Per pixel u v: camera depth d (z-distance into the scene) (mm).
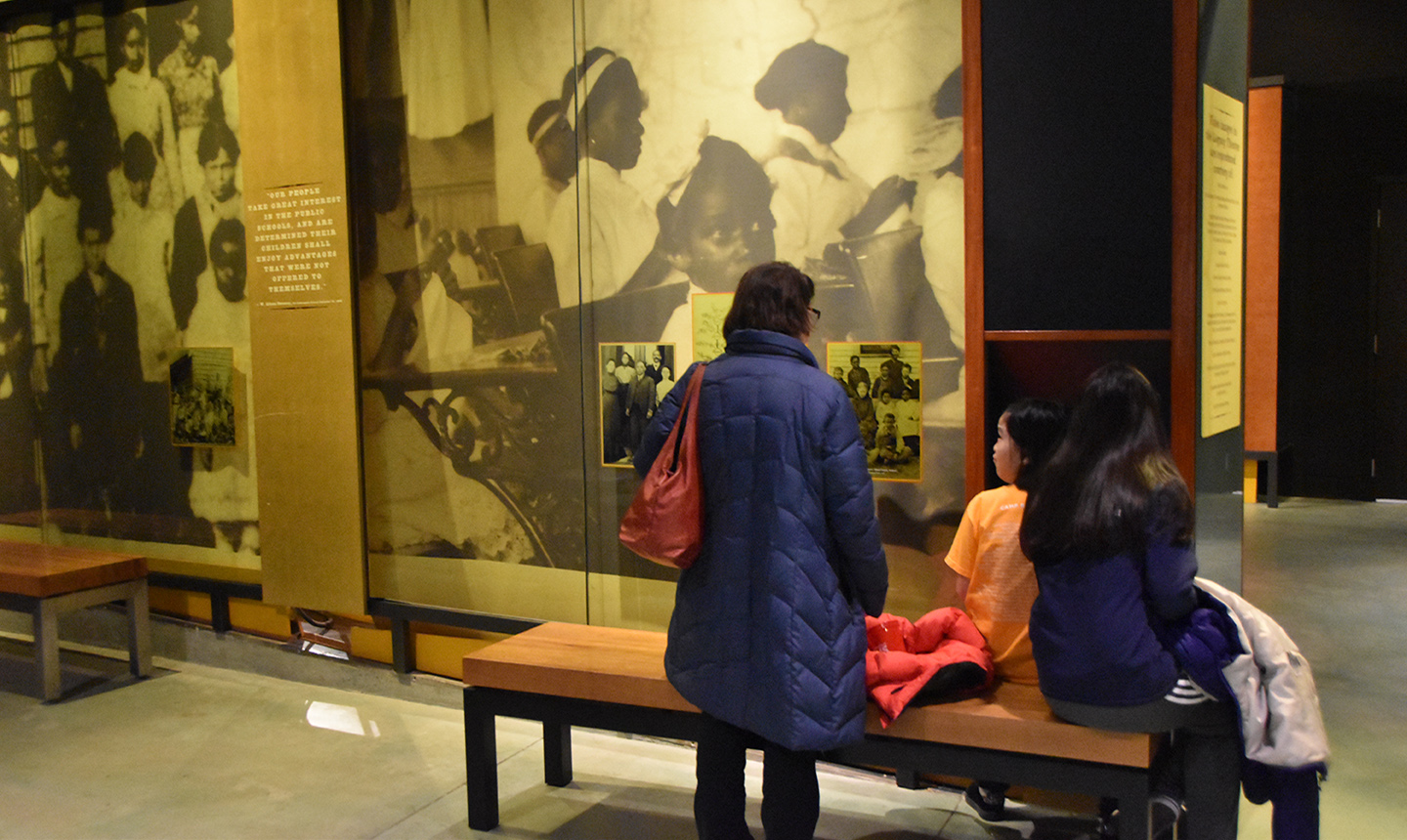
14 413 6113
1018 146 3453
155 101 5402
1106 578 2645
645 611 4441
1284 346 10102
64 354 5883
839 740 2723
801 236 3957
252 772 4137
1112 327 3363
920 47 3684
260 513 5133
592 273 4402
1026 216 3459
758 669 2773
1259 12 9648
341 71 4727
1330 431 10375
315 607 5062
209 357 5418
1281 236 9727
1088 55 3330
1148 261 3295
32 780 4090
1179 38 3189
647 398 4336
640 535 2877
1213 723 2697
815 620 2730
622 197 4305
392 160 4789
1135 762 2674
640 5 4191
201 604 5617
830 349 3924
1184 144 3203
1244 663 2604
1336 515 9344
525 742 4363
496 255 4605
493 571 4758
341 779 4047
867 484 2740
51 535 6055
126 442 5742
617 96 4277
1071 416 2848
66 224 5773
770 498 2764
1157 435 2672
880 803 3674
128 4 5418
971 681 3037
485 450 4727
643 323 4312
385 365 4898
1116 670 2637
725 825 2969
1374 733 4254
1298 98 10109
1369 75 9305
